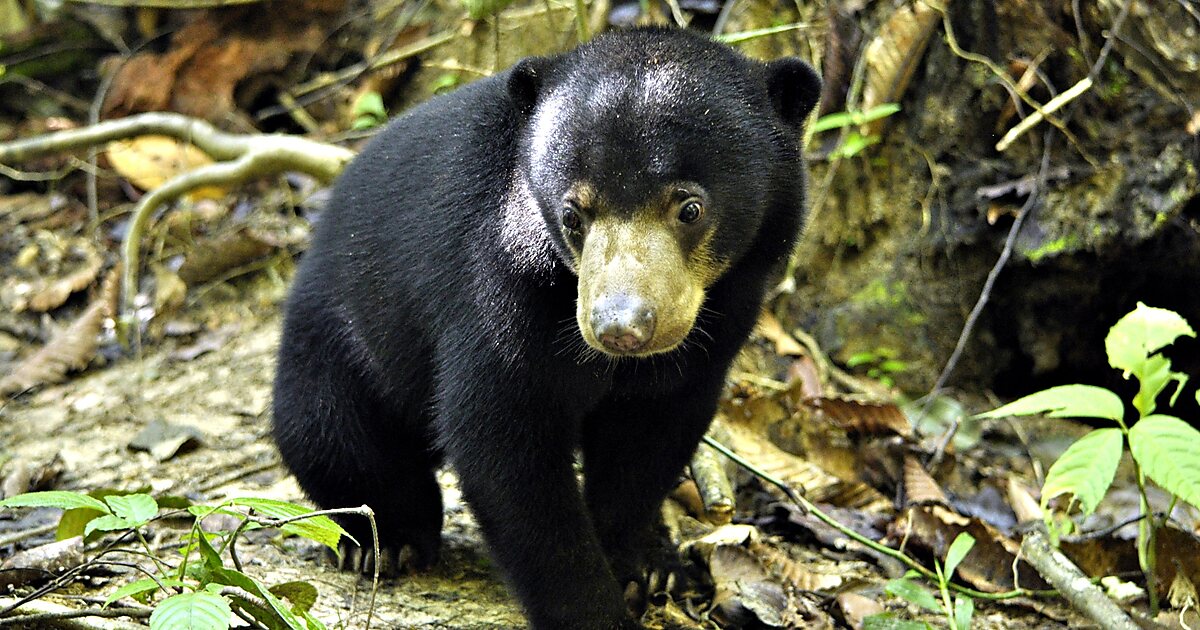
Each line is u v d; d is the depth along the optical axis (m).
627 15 13.14
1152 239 10.61
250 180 13.16
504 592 7.93
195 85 14.20
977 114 11.27
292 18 14.76
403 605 7.65
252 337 11.98
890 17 11.39
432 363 7.56
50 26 15.06
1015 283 11.18
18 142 13.14
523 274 6.82
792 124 7.17
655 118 6.34
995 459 10.47
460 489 7.29
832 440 9.84
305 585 6.20
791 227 7.22
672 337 6.22
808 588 8.07
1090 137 10.91
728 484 8.97
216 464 9.79
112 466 9.84
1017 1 10.98
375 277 7.68
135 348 11.89
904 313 11.49
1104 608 7.39
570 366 6.99
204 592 5.46
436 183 7.30
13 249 13.23
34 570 7.14
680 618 7.80
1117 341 7.27
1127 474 9.88
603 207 6.32
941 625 7.87
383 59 13.93
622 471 7.79
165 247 13.12
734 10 12.38
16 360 11.90
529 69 6.93
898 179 11.59
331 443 8.10
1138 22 10.85
